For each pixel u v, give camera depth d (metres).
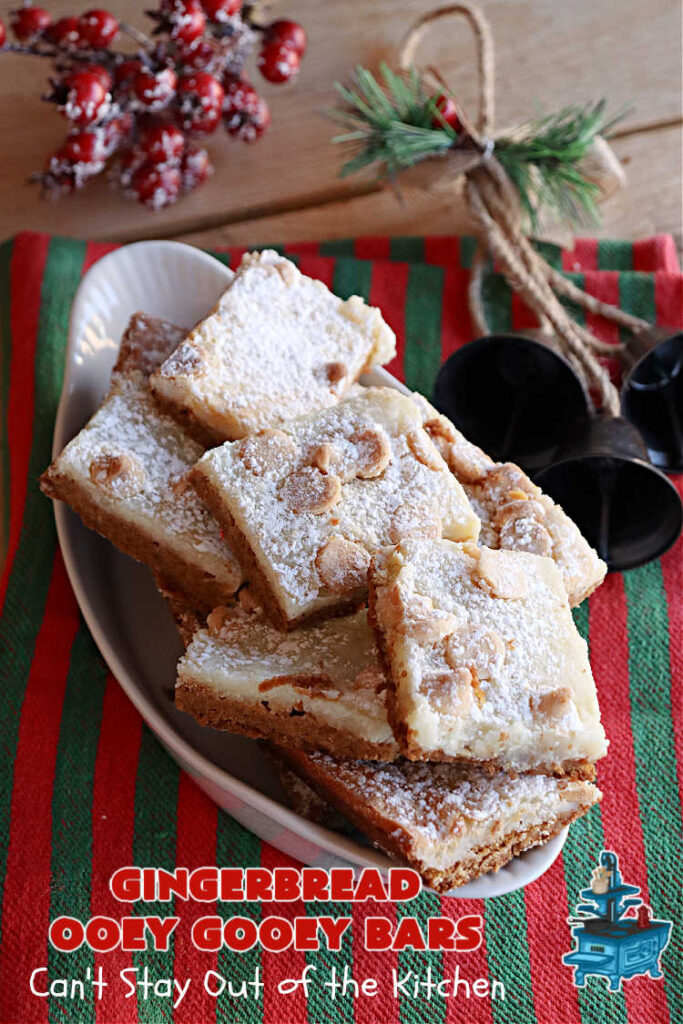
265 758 0.40
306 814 0.39
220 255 0.48
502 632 0.37
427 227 0.50
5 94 0.50
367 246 0.49
